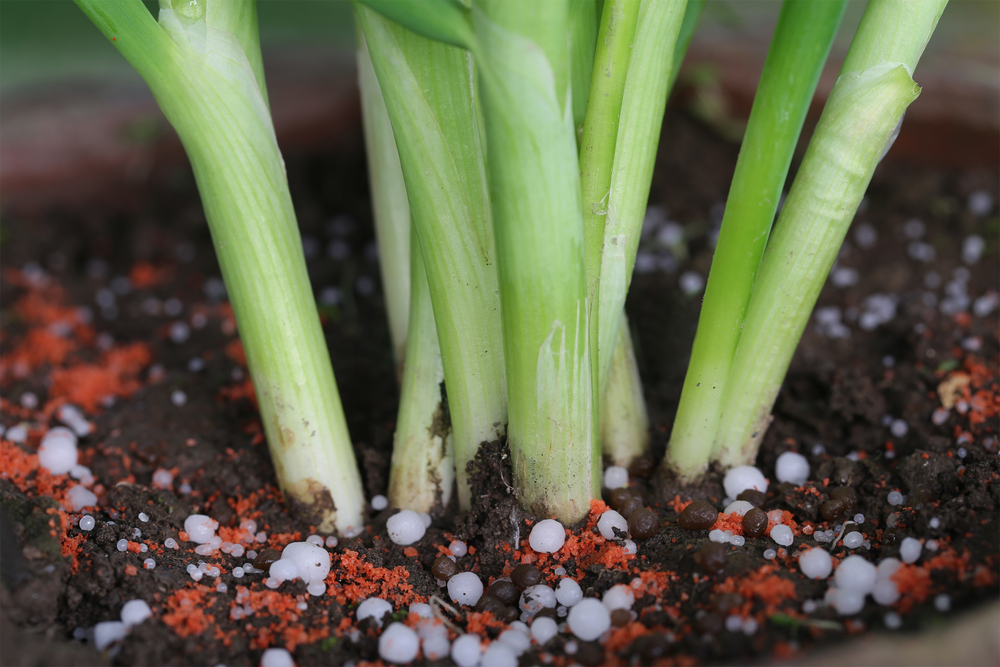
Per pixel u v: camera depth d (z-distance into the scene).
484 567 0.25
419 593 0.24
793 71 0.23
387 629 0.23
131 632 0.23
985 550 0.23
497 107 0.22
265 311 0.24
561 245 0.22
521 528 0.25
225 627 0.23
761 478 0.25
